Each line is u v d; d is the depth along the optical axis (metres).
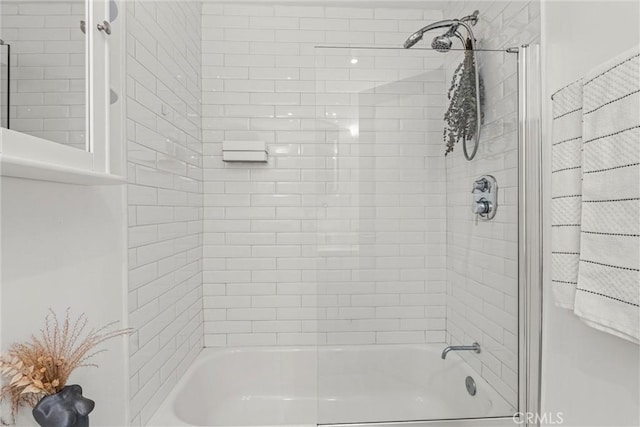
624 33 0.98
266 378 2.13
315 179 2.21
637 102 0.83
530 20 1.40
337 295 1.88
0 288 0.71
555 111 1.14
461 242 1.79
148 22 1.37
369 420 1.62
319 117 1.81
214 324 2.19
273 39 2.20
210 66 2.18
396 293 1.89
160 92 1.49
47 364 0.73
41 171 0.65
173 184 1.64
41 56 0.69
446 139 1.80
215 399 2.02
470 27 1.84
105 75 0.87
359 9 2.22
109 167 0.89
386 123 1.81
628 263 0.86
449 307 1.87
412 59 1.78
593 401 1.12
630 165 0.85
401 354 1.85
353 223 1.87
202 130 2.17
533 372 1.40
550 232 1.36
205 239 2.18
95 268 1.02
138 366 1.28
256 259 2.20
